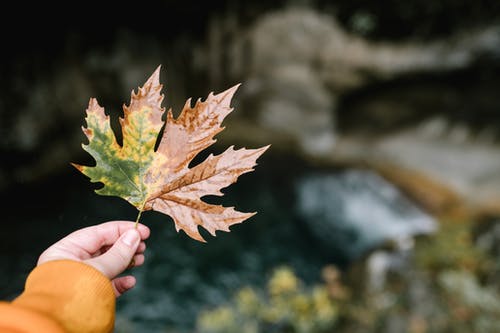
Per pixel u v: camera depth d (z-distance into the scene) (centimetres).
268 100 929
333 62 907
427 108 928
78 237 74
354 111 957
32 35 718
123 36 826
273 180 837
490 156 861
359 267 500
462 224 560
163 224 678
